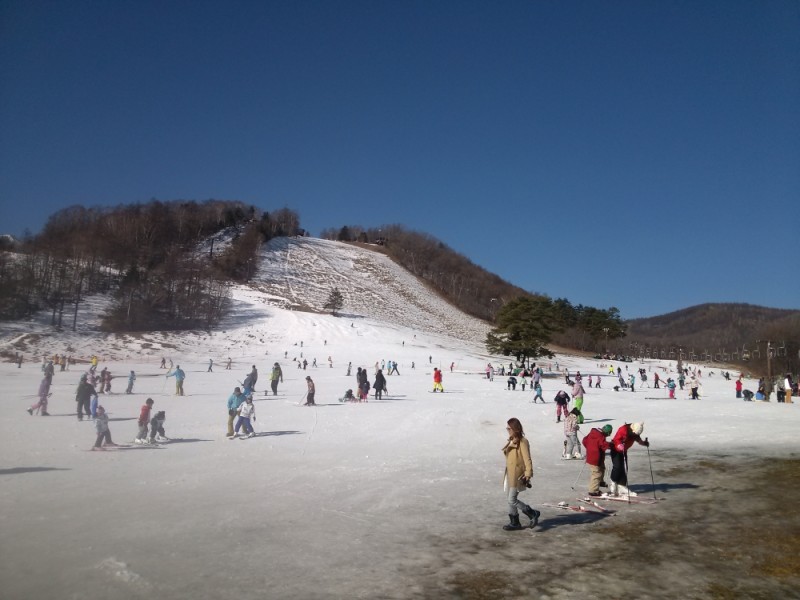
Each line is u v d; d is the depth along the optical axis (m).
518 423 9.74
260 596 6.54
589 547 8.55
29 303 83.31
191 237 143.75
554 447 18.86
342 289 136.12
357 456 15.97
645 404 33.94
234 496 11.20
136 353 69.06
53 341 69.44
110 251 108.69
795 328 110.00
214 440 18.06
